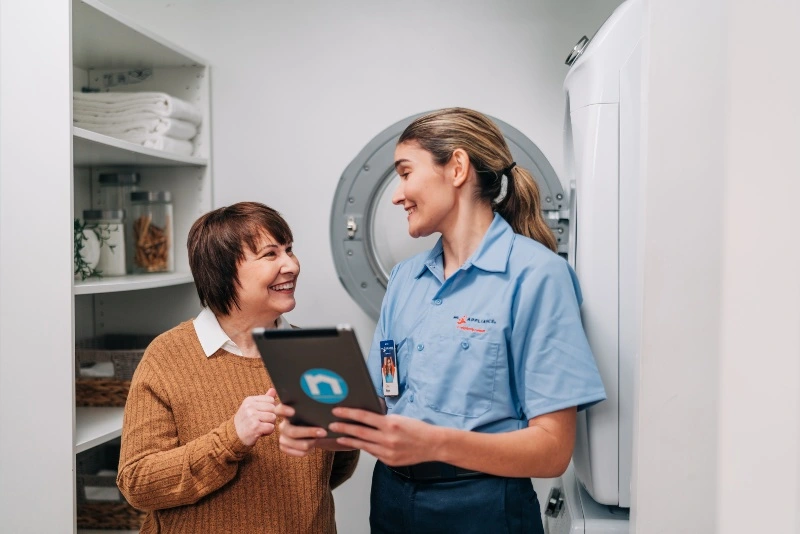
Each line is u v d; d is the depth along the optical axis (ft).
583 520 4.18
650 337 2.67
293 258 4.19
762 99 2.41
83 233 6.07
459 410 3.56
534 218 4.06
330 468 4.17
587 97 4.20
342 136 6.90
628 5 4.17
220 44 7.02
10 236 4.86
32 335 4.86
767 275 2.43
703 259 2.60
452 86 6.75
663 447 2.66
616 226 4.07
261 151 7.01
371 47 6.83
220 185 7.09
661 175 2.64
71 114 4.82
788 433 2.38
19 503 4.91
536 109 6.66
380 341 4.17
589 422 4.08
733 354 2.50
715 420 2.58
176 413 3.94
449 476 3.63
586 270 4.11
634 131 4.05
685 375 2.63
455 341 3.65
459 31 6.72
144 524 4.15
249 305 4.06
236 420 3.63
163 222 6.77
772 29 2.38
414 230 3.88
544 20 6.63
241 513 3.86
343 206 6.21
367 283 6.23
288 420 3.13
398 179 6.27
